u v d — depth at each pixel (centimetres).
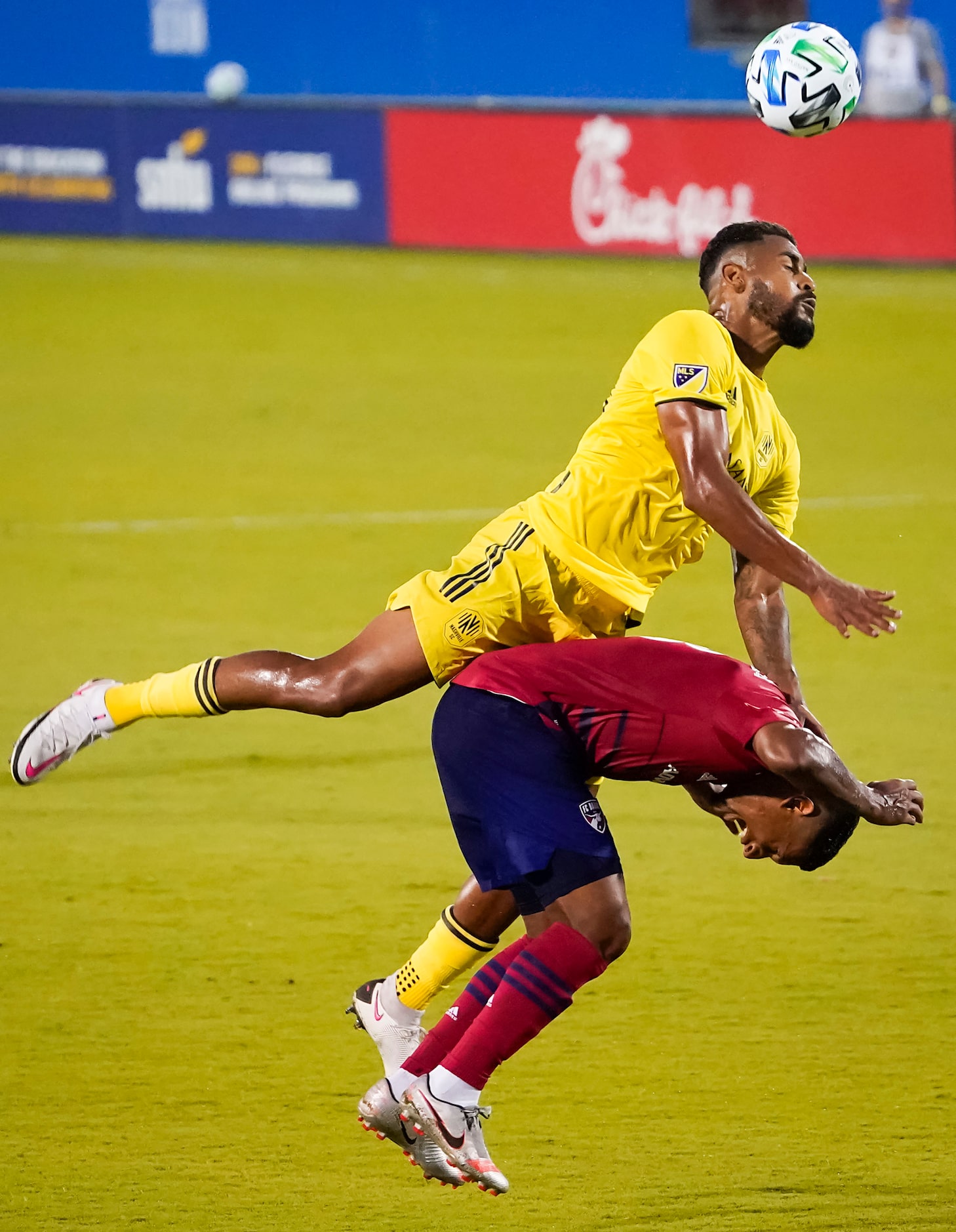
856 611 1623
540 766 1573
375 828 2750
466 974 2242
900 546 4728
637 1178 1694
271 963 2219
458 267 8231
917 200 8600
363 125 8419
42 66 9931
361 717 3375
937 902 2512
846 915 2453
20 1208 1605
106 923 2344
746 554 1661
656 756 1587
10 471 5131
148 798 2869
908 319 7669
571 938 1536
